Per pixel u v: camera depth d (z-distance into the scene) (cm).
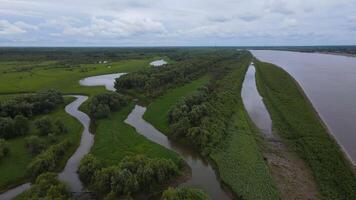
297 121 6334
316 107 7888
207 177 4353
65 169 4597
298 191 3875
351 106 8031
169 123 6366
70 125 6353
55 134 5725
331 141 5359
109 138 5609
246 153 4847
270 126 6250
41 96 7394
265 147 5209
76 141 5606
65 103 8125
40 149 4972
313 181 4112
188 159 4928
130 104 8038
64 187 3712
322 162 4519
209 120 5741
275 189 3878
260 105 7875
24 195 3725
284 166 4531
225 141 5262
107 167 4231
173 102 8025
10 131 5556
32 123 6359
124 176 3738
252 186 3956
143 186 3891
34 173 4294
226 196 3884
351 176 4103
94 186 3859
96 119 6800
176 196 3419
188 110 6322
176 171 4319
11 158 4822
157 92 8881
